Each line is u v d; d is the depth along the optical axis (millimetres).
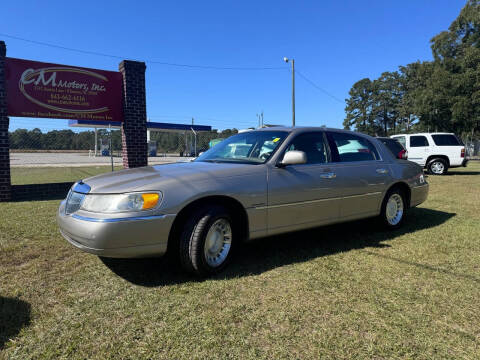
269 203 3424
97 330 2205
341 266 3371
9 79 7559
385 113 63844
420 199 5203
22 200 7266
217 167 3406
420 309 2506
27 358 1914
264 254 3758
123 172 3443
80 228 2752
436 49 33375
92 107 8648
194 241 2936
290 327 2260
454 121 29578
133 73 8961
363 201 4328
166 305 2545
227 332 2193
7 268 3250
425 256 3666
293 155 3430
